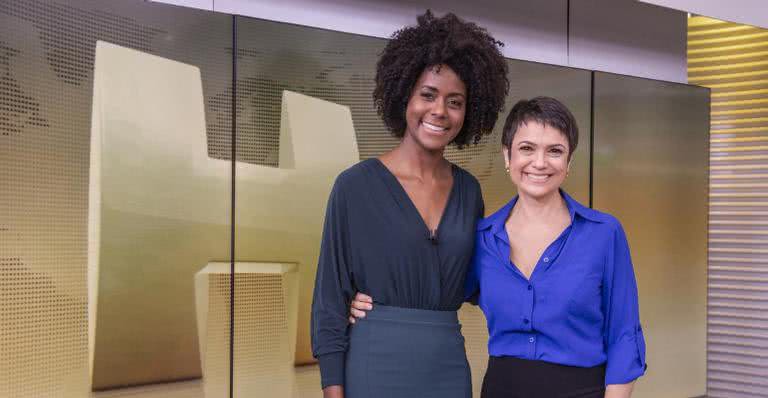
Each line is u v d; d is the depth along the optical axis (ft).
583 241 6.05
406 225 6.02
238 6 10.14
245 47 9.97
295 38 10.32
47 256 8.61
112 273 9.05
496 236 6.31
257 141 10.07
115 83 9.07
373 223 6.04
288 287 10.31
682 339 14.90
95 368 8.95
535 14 13.19
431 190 6.29
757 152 16.19
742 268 16.22
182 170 9.53
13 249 8.38
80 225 8.85
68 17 8.70
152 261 9.32
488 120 6.70
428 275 6.08
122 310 9.12
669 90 14.53
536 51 13.23
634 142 14.02
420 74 6.20
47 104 8.60
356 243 6.05
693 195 15.02
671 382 14.73
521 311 6.12
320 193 10.50
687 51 16.52
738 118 16.43
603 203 13.62
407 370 5.97
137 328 9.23
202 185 9.69
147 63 9.29
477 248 6.48
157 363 9.37
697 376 15.16
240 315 9.96
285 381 10.31
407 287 6.05
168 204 9.43
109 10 8.98
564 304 5.98
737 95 16.44
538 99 6.15
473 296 6.90
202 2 9.87
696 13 13.28
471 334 11.89
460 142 6.85
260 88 10.08
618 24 14.38
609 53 14.24
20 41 8.40
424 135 6.12
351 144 10.73
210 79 9.74
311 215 10.45
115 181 9.07
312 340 6.23
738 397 16.14
